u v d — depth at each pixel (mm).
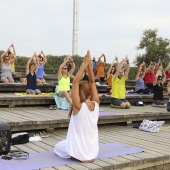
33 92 10688
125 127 8406
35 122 6816
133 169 4922
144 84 14711
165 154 5426
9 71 12539
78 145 4730
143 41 33156
